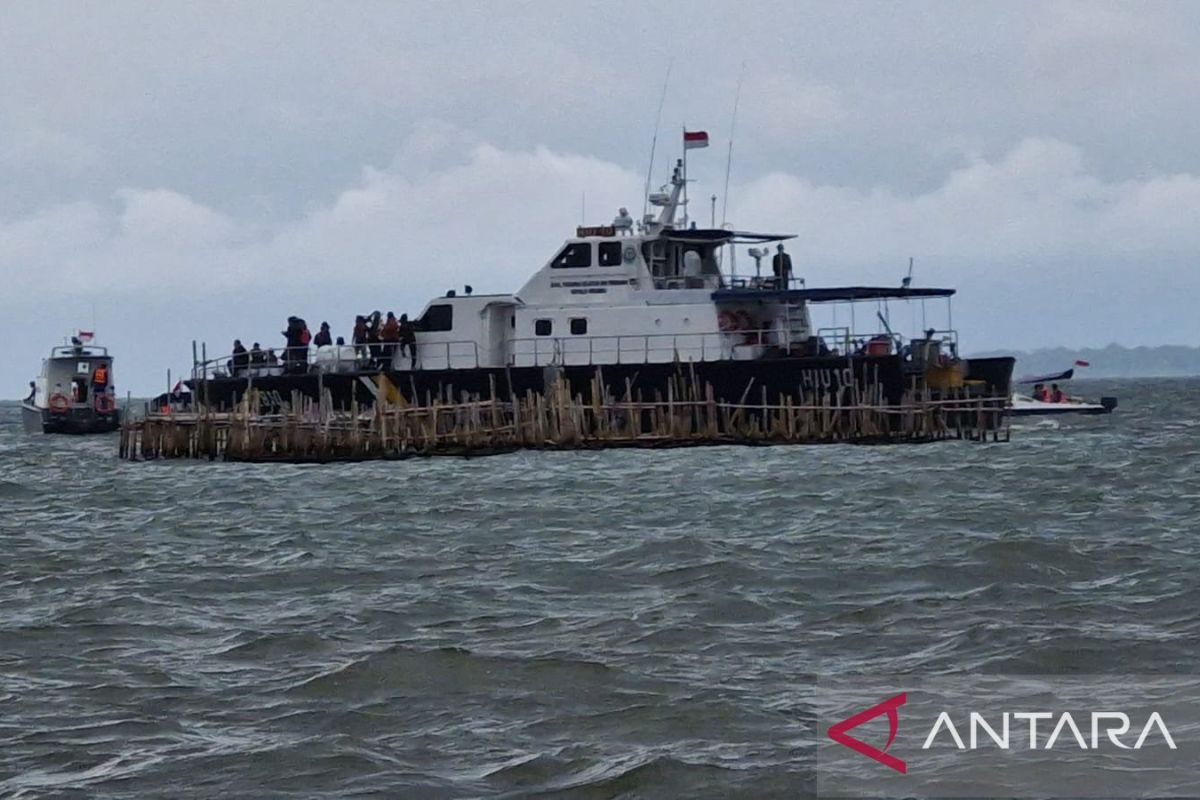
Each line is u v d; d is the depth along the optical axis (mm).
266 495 109000
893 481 106562
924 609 61438
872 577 68500
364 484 113125
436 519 93250
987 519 87688
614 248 130375
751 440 126938
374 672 52156
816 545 78125
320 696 50062
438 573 72562
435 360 133500
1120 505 94188
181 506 105125
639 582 69000
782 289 131625
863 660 53656
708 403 126750
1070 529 83250
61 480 124562
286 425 129375
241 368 140750
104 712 48719
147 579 73000
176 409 143250
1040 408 198875
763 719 47000
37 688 51594
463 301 133250
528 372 129500
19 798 41406
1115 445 139875
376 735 46188
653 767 42625
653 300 129750
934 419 133125
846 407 126750
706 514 92375
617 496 101750
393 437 128125
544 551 78688
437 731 46438
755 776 42344
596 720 47250
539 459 124438
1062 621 58531
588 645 56375
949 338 136500
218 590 69875
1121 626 57562
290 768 43219
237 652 56375
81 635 59781
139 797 41438
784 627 59031
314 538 86250
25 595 70312
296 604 66000
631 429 127062
